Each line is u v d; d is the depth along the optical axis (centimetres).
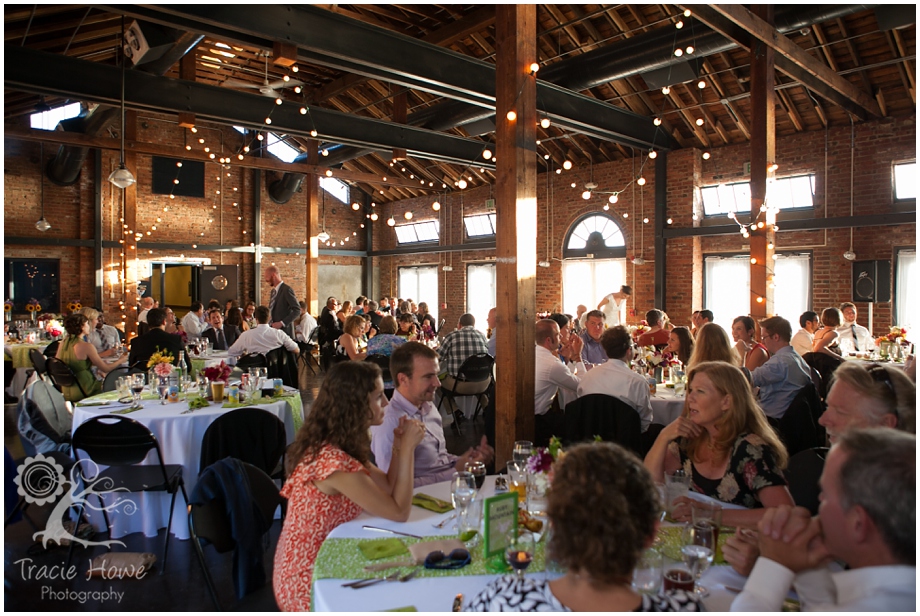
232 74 1050
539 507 181
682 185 948
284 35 474
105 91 593
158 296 1365
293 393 418
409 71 554
